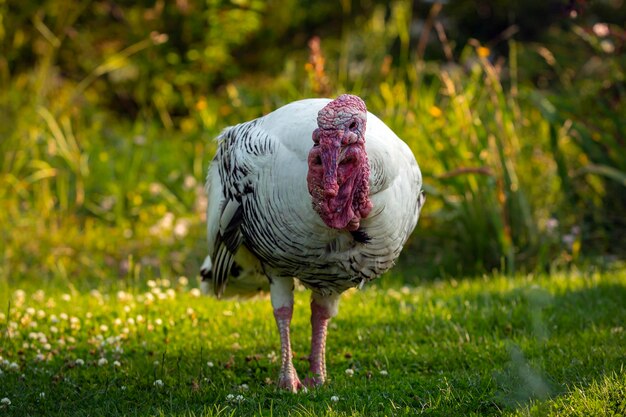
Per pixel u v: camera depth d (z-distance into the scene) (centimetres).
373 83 1683
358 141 580
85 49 2106
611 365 707
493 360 780
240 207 692
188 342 862
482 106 1311
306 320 946
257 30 2261
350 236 641
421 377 727
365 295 1043
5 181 1434
